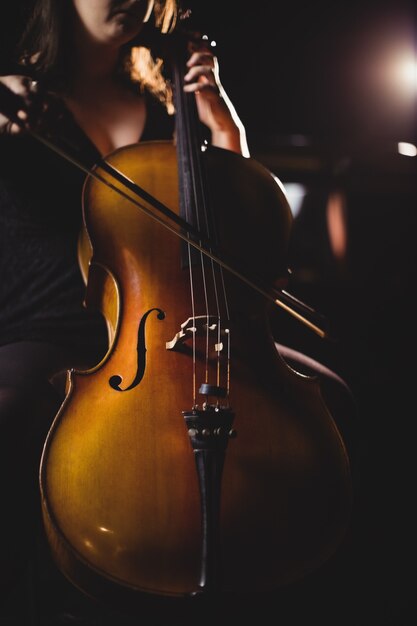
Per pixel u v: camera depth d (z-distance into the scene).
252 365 1.48
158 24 2.11
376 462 2.61
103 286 1.65
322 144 3.50
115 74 2.06
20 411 1.47
